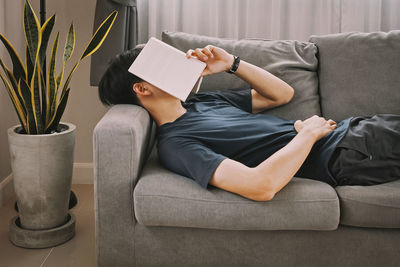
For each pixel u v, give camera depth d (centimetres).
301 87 207
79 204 251
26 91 192
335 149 170
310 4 268
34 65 194
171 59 169
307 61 214
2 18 238
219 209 151
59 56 273
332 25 271
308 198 152
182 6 265
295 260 161
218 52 186
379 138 169
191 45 215
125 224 162
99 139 157
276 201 151
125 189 160
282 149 156
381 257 161
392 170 167
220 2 270
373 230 160
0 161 245
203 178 152
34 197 196
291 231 160
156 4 263
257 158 172
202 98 198
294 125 181
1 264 186
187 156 158
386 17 272
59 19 269
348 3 265
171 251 162
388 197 154
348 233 160
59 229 203
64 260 191
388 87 203
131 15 251
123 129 157
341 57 211
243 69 191
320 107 212
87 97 279
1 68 241
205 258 162
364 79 205
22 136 189
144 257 163
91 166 285
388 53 206
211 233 160
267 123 180
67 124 212
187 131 171
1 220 228
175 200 152
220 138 170
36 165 192
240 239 160
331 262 161
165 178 161
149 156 193
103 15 245
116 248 164
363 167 165
